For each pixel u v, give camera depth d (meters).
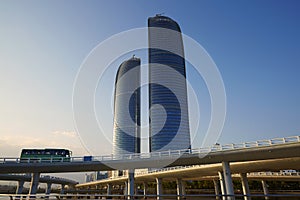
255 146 44.62
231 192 49.03
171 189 113.62
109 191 111.44
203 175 71.44
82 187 162.38
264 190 73.31
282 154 43.78
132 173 58.69
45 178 105.12
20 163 51.69
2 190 111.56
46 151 61.50
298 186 90.12
